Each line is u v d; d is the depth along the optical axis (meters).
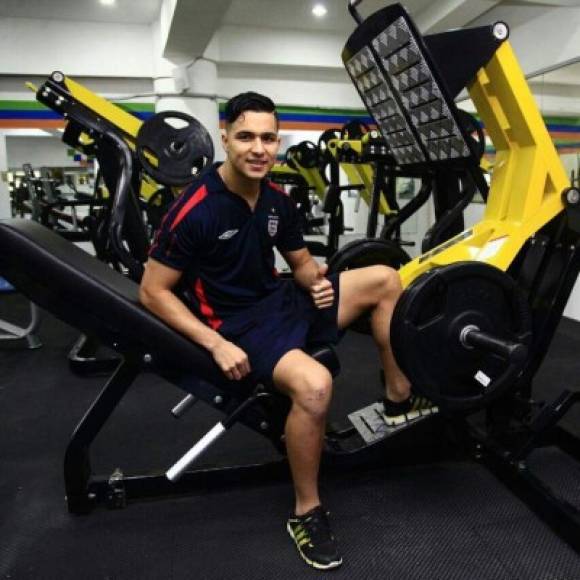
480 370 1.42
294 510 1.52
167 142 2.43
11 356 2.99
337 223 4.07
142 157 2.42
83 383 2.55
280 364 1.31
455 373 1.40
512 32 4.39
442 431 1.64
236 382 1.39
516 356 1.20
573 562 1.30
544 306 1.65
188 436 1.99
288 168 4.75
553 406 1.61
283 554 1.35
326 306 1.48
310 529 1.33
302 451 1.30
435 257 1.71
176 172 2.46
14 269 1.30
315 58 5.93
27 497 1.60
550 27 3.89
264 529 1.44
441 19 4.69
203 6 4.00
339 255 2.47
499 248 1.57
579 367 2.64
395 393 1.62
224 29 5.66
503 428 1.70
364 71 1.76
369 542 1.38
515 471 1.56
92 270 1.40
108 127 2.32
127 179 2.25
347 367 2.74
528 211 1.58
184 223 1.29
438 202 2.42
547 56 3.93
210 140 2.49
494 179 1.72
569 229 1.58
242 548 1.37
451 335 1.37
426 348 1.36
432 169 1.99
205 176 1.36
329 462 1.55
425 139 1.76
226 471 1.54
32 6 5.10
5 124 5.89
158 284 1.33
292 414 1.30
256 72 6.16
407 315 1.32
